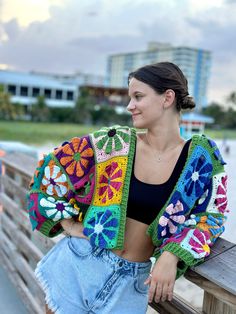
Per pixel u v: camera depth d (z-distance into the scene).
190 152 1.48
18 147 4.30
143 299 1.58
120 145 1.54
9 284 3.42
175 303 1.67
